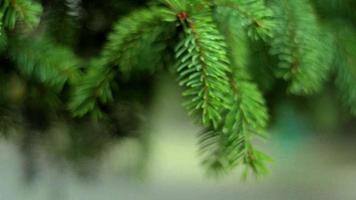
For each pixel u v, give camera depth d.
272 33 0.54
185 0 0.52
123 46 0.54
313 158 0.88
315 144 0.77
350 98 0.60
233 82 0.53
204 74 0.51
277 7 0.56
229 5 0.52
